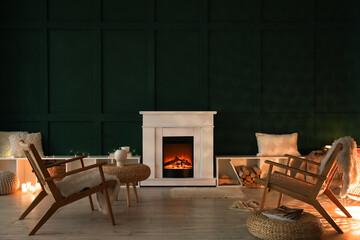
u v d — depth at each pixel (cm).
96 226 357
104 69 600
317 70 608
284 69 607
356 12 605
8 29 590
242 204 430
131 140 600
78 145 597
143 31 600
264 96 607
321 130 609
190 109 602
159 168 560
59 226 357
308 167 532
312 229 311
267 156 565
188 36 602
